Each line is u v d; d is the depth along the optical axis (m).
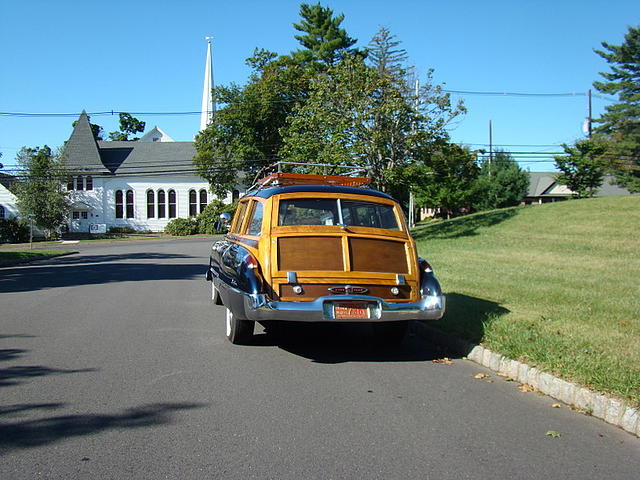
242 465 3.98
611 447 4.43
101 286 14.47
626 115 52.78
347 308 6.70
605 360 5.99
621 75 53.88
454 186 43.44
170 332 8.56
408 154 24.84
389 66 41.56
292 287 6.62
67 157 52.97
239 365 6.68
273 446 4.32
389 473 3.88
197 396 5.51
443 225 29.23
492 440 4.52
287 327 9.10
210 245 36.72
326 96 24.75
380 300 6.77
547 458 4.19
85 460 4.03
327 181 8.93
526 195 63.22
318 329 8.99
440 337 7.89
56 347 7.53
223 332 8.59
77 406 5.18
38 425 4.70
